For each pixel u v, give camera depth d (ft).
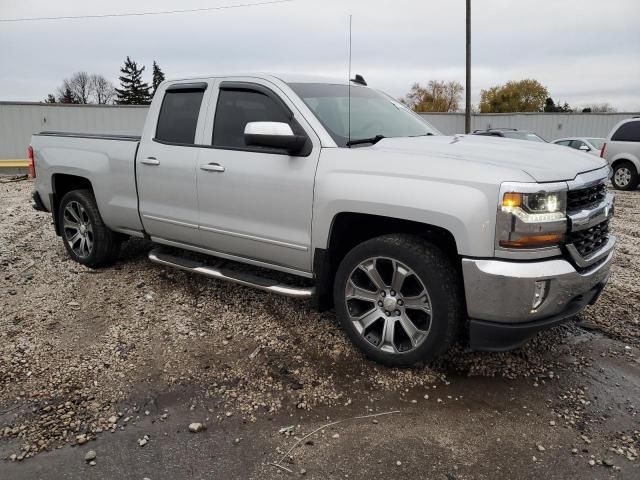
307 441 8.96
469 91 82.33
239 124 13.29
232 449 8.77
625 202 36.09
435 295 10.20
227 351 12.07
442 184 9.93
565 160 10.87
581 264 10.14
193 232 14.28
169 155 14.40
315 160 11.62
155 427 9.35
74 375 11.02
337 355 11.84
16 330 13.03
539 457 8.57
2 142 74.64
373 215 10.78
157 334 12.90
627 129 42.93
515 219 9.30
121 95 256.52
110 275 17.03
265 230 12.63
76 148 17.30
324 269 11.81
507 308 9.57
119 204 15.98
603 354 12.09
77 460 8.48
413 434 9.14
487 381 10.87
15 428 9.29
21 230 23.65
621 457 8.59
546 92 213.25
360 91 14.80
